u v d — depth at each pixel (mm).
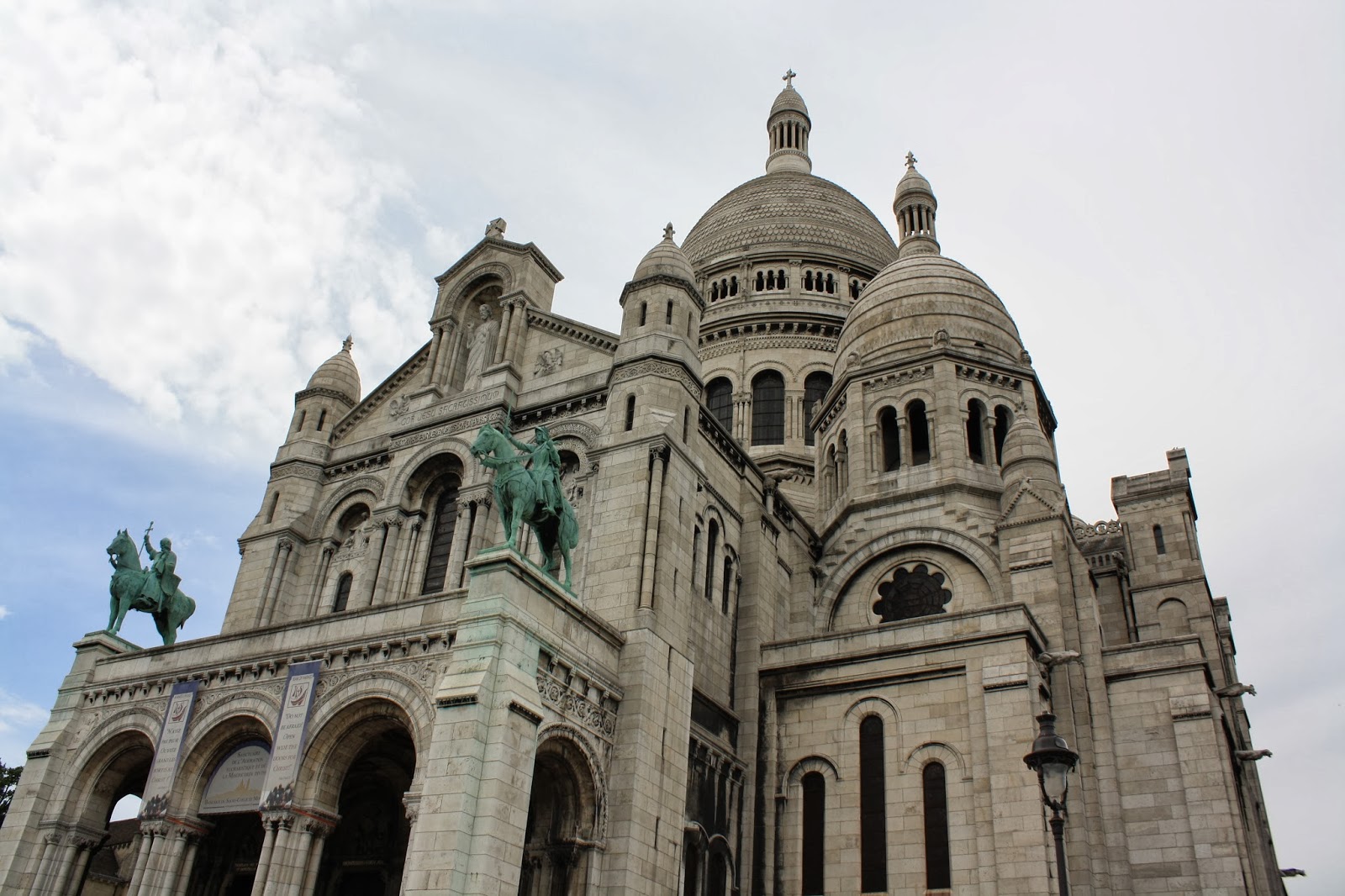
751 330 67812
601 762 31172
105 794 36281
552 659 29938
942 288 54562
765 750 39219
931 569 46438
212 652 35094
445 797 26094
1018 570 42062
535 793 31047
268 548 47188
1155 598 49844
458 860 25156
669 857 32000
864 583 47656
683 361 40562
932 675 37281
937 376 50062
